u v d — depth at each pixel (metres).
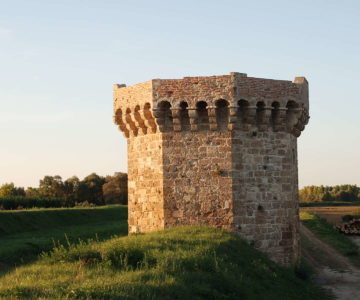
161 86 28.27
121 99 30.77
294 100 29.33
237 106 27.64
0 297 14.09
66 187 128.62
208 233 25.97
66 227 54.84
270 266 25.25
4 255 33.41
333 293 25.86
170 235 25.05
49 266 19.89
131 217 31.20
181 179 28.55
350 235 60.00
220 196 28.08
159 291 15.86
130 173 31.44
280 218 29.38
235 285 19.31
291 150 30.39
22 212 53.34
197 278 18.44
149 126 29.39
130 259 19.98
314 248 42.19
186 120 28.59
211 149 28.30
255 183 28.66
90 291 14.48
